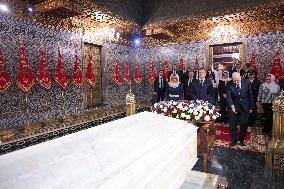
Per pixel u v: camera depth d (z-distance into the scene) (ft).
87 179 4.38
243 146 18.19
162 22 32.68
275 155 13.99
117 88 33.88
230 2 28.02
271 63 28.43
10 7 19.88
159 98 31.40
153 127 7.75
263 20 28.27
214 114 13.74
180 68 34.47
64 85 24.54
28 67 20.92
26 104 21.40
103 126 7.36
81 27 27.35
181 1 31.71
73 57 26.53
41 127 20.43
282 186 11.73
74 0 21.95
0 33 19.22
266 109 22.39
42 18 22.67
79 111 27.50
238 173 13.33
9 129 19.26
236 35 30.35
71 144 5.73
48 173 4.34
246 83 18.54
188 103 15.10
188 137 8.03
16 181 3.99
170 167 6.36
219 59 32.99
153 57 36.73
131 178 4.84
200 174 9.27
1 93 19.35
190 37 33.53
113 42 32.73
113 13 28.14
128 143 6.22
